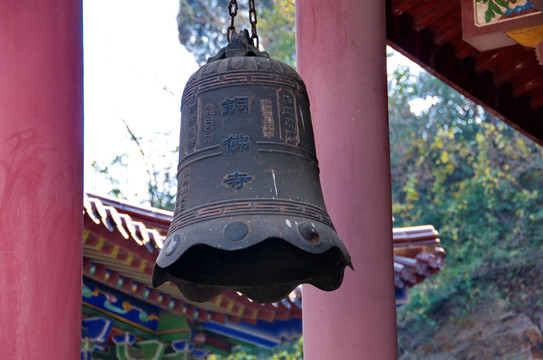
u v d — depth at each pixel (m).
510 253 19.39
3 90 3.27
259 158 3.30
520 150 19.67
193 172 3.35
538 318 18.88
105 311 7.77
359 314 4.11
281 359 19.12
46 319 3.13
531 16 4.81
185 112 3.55
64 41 3.42
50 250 3.18
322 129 4.39
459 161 20.48
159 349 8.21
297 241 2.99
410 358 19.75
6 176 3.19
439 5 5.91
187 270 3.53
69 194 3.29
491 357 19.05
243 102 3.40
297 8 4.69
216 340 8.61
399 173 20.61
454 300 19.77
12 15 3.35
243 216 3.07
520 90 7.04
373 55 4.52
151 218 7.77
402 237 8.77
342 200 4.27
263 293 3.67
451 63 6.35
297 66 4.62
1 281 3.11
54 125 3.30
